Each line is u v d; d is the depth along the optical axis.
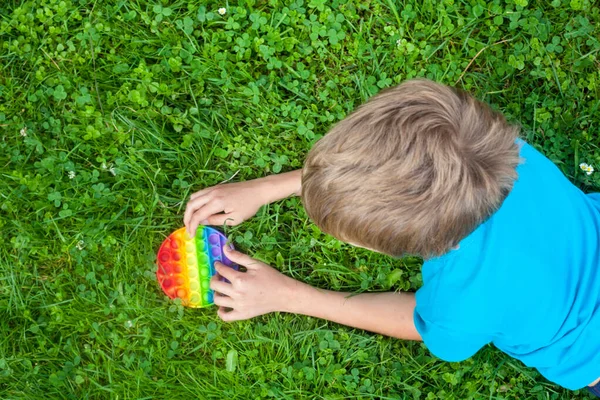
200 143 2.18
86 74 2.18
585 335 1.70
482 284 1.59
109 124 2.16
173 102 2.20
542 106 2.20
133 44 2.18
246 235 2.15
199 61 2.17
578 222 1.70
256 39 2.16
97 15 2.17
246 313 2.09
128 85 2.17
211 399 2.14
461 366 2.16
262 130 2.20
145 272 2.12
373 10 2.22
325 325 2.18
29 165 2.16
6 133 2.17
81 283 2.17
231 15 2.19
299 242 2.18
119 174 2.16
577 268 1.66
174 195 2.18
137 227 2.14
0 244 2.13
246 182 2.13
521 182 1.63
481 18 2.21
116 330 2.14
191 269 2.14
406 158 1.27
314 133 2.20
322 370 2.16
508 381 2.19
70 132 2.16
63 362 2.14
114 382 2.12
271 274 2.11
